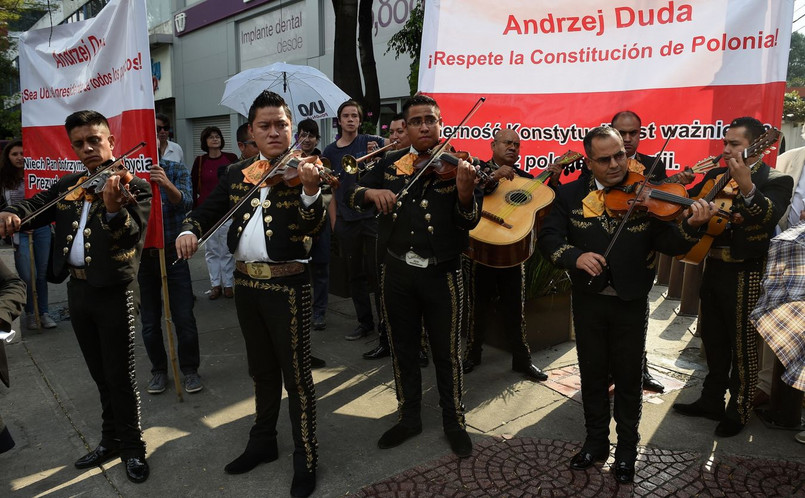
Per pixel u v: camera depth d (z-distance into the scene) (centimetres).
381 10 1003
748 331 310
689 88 345
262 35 1303
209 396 382
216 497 273
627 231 272
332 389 389
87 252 273
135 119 353
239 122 1413
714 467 289
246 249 272
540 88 382
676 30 345
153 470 296
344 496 271
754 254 299
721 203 308
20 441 325
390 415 352
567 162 372
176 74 1639
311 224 254
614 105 365
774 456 300
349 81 666
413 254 297
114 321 280
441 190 293
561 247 279
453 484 279
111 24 362
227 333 505
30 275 500
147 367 430
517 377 401
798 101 1216
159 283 388
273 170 265
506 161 387
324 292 509
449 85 399
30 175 459
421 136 293
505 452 306
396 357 319
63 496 276
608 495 269
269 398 296
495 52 388
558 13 370
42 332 505
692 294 528
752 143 297
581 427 332
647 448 306
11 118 1842
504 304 399
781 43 320
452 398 310
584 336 287
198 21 1486
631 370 280
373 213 452
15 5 1667
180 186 404
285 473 292
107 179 258
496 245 355
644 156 344
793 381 240
